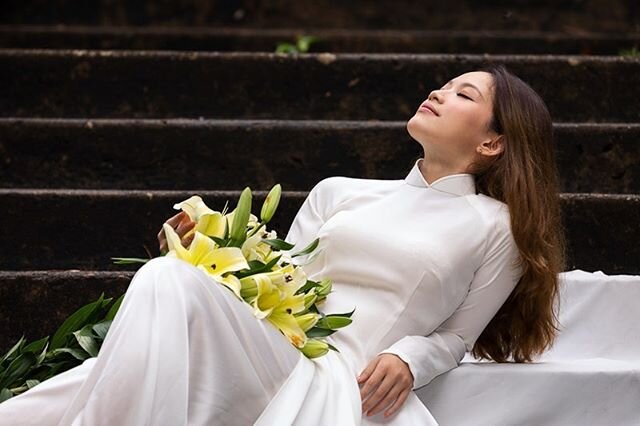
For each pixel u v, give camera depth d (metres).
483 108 4.57
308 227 4.71
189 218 4.21
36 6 9.03
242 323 3.88
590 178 6.12
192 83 6.77
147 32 8.20
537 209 4.47
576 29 8.91
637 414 4.51
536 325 4.57
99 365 3.66
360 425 4.01
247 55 6.76
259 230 4.20
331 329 4.20
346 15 9.05
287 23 9.03
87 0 9.05
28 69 6.80
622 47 8.08
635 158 6.12
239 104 6.76
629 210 5.62
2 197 5.65
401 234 4.41
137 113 6.78
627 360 5.09
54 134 6.18
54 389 3.89
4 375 4.38
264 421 3.82
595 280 5.16
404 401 4.20
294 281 4.10
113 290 5.14
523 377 4.46
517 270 4.46
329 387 4.01
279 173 6.16
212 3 9.05
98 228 5.66
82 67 6.81
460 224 4.42
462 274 4.37
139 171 6.17
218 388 3.81
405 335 4.33
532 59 6.75
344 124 6.21
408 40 8.12
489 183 4.58
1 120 6.18
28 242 5.65
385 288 4.37
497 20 8.96
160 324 3.68
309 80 6.77
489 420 4.43
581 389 4.48
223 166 6.16
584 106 6.73
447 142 4.55
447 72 6.80
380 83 6.79
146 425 3.59
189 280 3.78
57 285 5.12
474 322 4.45
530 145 4.55
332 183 4.80
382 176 6.19
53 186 6.17
